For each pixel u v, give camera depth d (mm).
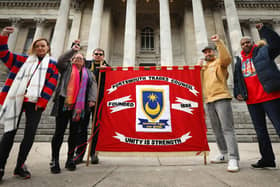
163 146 3340
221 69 3406
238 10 22797
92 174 2529
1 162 2164
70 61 3262
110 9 21703
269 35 2643
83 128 3688
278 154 4566
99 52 4223
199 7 17234
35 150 5043
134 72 3879
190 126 3451
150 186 1986
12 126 2264
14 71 2648
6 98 2406
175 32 23641
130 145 3361
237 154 2848
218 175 2445
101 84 3949
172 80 3785
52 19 23031
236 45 15070
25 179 2248
